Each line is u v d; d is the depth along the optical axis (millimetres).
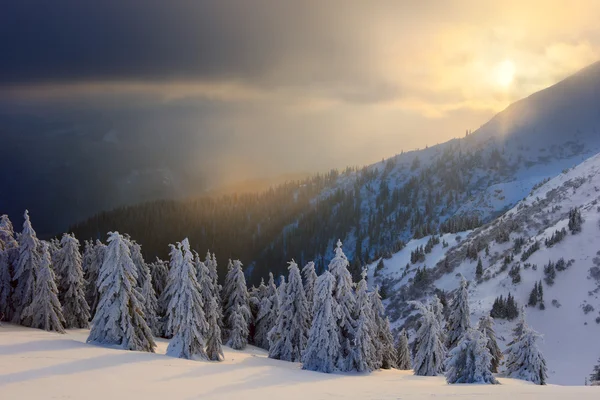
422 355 42125
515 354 40375
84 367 26703
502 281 103125
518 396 19031
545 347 79438
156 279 68375
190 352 37562
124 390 21688
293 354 48562
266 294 72250
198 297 38500
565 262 98312
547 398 18047
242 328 62281
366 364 40250
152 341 38906
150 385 23453
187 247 38156
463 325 50344
